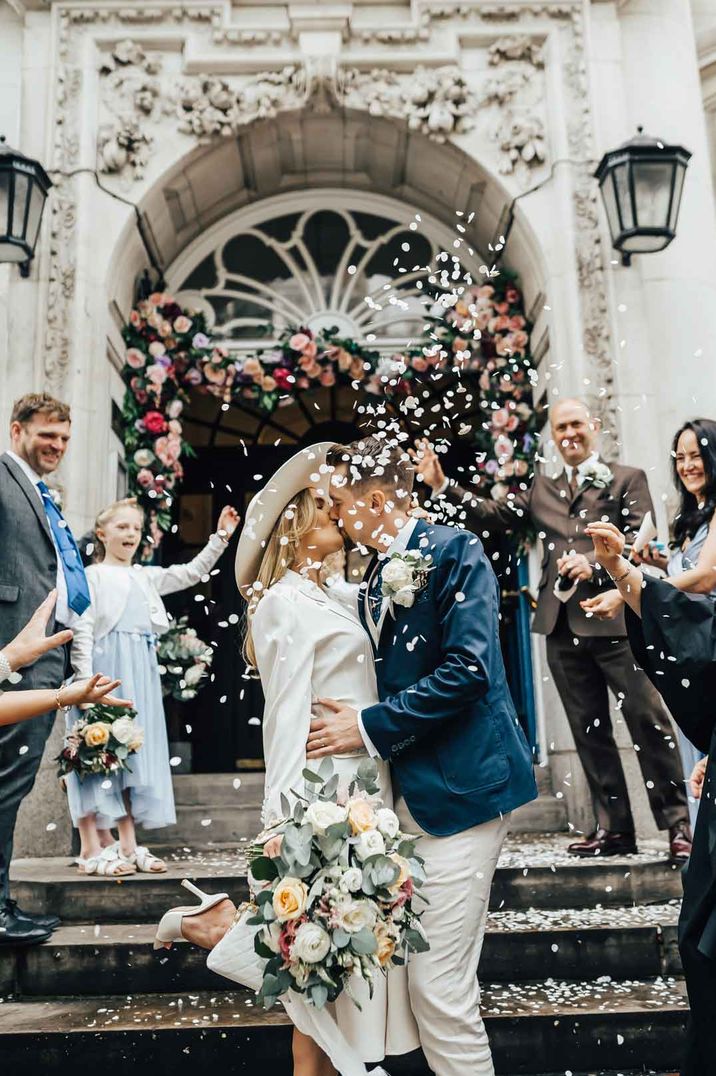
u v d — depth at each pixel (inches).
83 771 140.3
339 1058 76.6
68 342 197.6
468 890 81.6
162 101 213.0
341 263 241.9
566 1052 101.6
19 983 116.4
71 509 190.2
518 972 116.4
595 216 206.4
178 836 185.0
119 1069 100.4
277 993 73.4
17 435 133.5
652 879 135.6
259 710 268.2
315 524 92.7
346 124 218.4
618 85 214.5
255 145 220.1
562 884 131.8
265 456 280.4
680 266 207.8
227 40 213.2
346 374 236.2
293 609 87.0
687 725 83.8
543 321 213.6
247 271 242.2
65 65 210.4
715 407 201.6
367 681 88.4
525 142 211.3
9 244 185.5
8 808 118.1
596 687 154.6
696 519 126.1
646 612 83.3
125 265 214.4
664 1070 101.7
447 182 226.1
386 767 88.0
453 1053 80.2
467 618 84.0
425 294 235.8
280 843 77.5
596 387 199.6
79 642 139.8
